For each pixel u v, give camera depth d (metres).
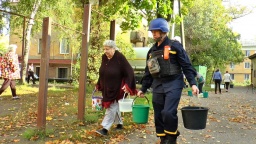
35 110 8.81
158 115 4.42
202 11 36.31
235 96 18.66
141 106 5.46
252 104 13.27
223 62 42.81
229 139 5.80
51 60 35.47
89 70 14.86
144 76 4.68
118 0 13.46
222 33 39.75
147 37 37.03
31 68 25.19
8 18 22.11
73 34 19.39
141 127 6.49
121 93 5.67
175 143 4.21
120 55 5.75
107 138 5.48
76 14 16.66
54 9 22.59
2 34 23.66
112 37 8.80
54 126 6.52
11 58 11.14
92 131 5.82
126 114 7.85
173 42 4.26
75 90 15.66
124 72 5.70
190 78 4.14
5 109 9.05
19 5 21.59
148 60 4.36
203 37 36.16
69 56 34.59
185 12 19.70
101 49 14.91
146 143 5.24
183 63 4.17
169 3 14.69
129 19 14.24
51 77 35.84
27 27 21.06
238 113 9.76
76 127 6.37
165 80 4.25
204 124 4.15
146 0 13.46
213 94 20.23
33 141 5.34
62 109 8.95
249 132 6.52
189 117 4.11
